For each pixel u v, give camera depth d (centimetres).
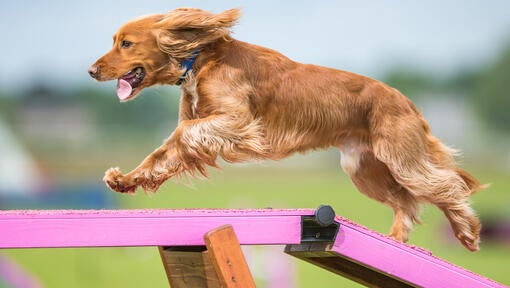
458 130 11994
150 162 1066
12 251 2845
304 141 1137
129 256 2769
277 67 1131
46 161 9962
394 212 1184
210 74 1104
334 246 977
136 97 1135
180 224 934
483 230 3456
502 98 12112
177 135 1075
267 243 956
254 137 1093
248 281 922
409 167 1119
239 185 7331
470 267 2761
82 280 2325
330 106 1131
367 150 1163
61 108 12444
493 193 6644
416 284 999
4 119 11950
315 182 8000
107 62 1096
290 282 2156
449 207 1130
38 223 902
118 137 11631
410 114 1138
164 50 1105
